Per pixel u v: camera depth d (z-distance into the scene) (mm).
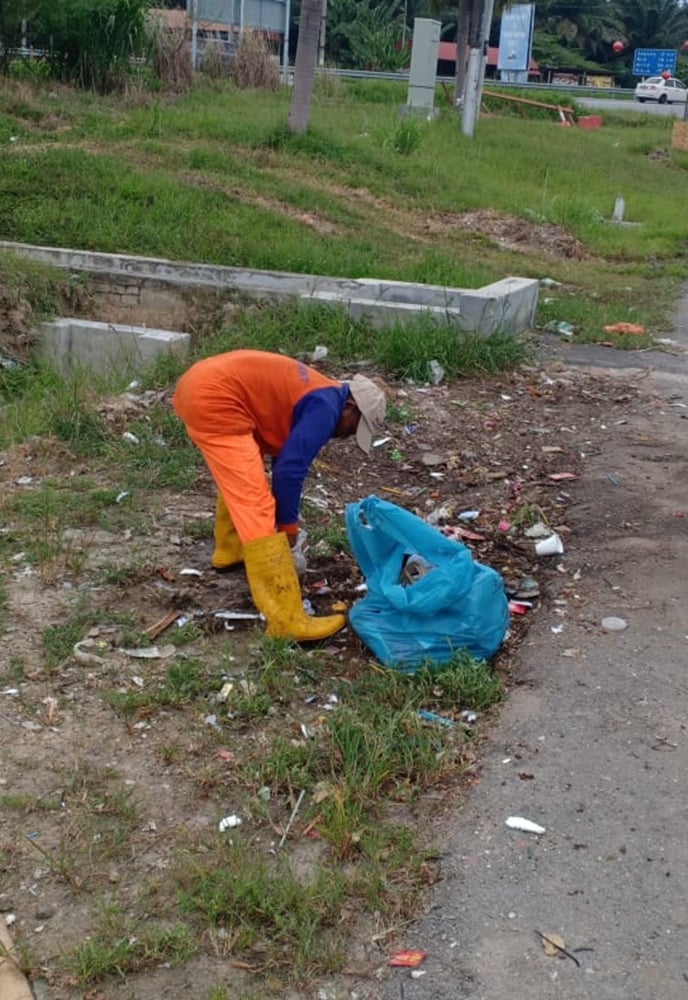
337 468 6848
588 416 8086
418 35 25266
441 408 8055
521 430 7703
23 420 7406
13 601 4867
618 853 3420
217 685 4270
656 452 7266
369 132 21250
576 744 3973
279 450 4746
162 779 3732
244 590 5113
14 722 4008
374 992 2916
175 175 14906
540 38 72125
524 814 3600
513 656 4645
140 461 6695
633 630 4805
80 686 4254
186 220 13062
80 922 3117
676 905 3213
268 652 4441
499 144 23547
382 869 3336
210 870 3281
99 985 2920
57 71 20812
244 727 4035
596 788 3727
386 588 4457
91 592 5000
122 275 10523
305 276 10570
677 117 39562
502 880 3307
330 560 5465
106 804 3574
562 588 5254
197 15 26234
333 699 4219
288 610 4547
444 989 2924
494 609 4484
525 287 10500
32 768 3754
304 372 4629
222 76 25375
